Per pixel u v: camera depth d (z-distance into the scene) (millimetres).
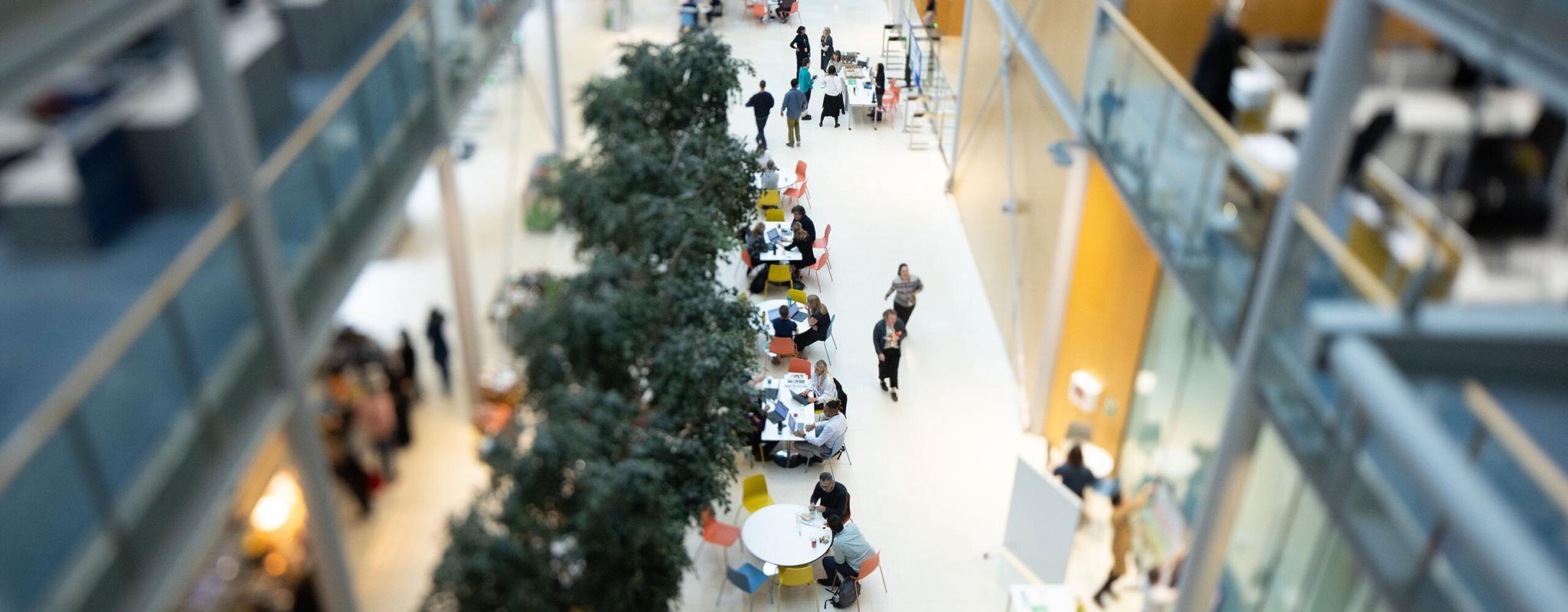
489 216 11031
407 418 9211
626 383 8742
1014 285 13805
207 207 5629
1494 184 6801
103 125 5637
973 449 12234
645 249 9414
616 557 7250
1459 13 4766
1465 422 4855
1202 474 9227
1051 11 12234
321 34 7676
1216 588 7438
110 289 5109
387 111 8398
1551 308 5199
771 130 21344
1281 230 6254
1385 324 5055
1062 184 11578
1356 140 7203
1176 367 9898
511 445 7285
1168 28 10234
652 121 11695
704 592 10227
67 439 4270
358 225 7664
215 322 5496
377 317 9672
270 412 5922
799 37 23031
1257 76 8773
